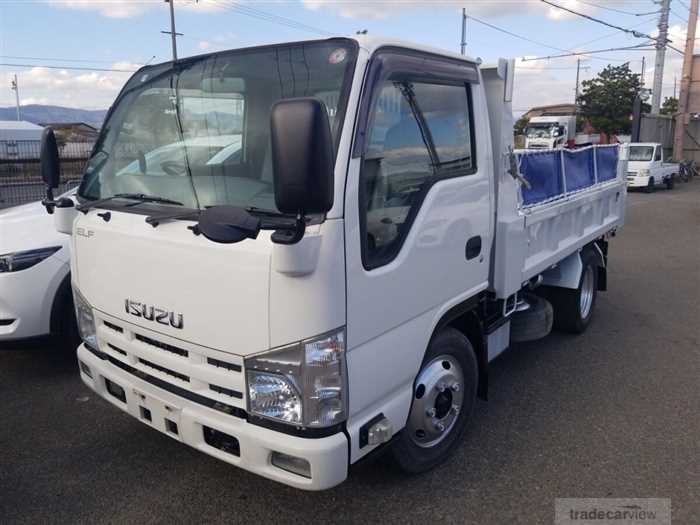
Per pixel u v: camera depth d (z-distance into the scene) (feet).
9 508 10.36
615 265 31.22
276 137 6.43
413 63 9.48
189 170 9.35
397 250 9.11
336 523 9.97
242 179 8.70
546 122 90.43
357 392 8.46
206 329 8.43
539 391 15.24
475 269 11.49
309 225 7.53
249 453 8.29
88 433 12.92
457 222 10.62
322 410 7.93
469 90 11.16
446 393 11.19
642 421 13.61
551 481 11.19
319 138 6.42
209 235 7.36
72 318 15.69
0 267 14.65
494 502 10.53
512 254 12.57
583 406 14.38
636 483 11.14
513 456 12.04
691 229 44.50
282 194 6.52
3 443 12.52
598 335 19.69
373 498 10.62
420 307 9.76
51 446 12.40
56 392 14.90
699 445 12.54
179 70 10.34
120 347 9.96
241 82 9.28
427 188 9.84
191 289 8.48
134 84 11.22
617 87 130.52
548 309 15.99
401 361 9.41
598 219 20.04
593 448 12.39
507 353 18.01
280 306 7.66
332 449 8.01
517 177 12.75
